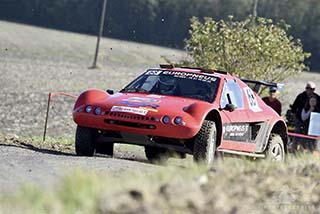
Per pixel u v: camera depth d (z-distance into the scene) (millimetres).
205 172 28375
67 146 48875
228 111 39688
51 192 23047
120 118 37219
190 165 32562
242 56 72000
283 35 74500
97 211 20578
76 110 38406
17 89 111250
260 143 43125
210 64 72125
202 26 73562
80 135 38750
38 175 28719
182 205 20969
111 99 38688
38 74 143500
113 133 38750
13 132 68500
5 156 32969
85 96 38969
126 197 21125
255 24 76250
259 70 72312
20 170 29484
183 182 23953
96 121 37656
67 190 23344
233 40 71938
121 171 30844
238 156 42281
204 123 37438
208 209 21125
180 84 40344
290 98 125062
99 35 185375
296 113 56719
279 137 44875
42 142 49250
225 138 39312
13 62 167375
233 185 24875
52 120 81062
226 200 22312
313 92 56031
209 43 72500
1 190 24797
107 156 41000
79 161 33438
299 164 32656
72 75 150375
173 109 37344
